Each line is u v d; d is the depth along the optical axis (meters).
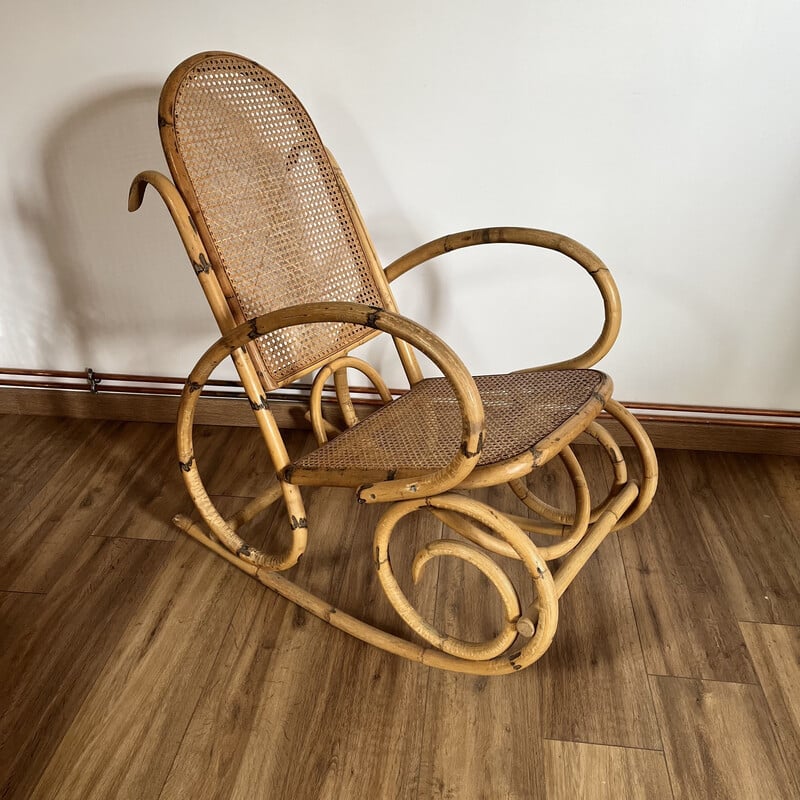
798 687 1.36
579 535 1.47
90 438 2.05
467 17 1.56
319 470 1.33
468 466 1.15
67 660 1.42
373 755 1.26
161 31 1.64
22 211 1.87
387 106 1.67
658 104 1.60
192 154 1.37
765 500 1.80
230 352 1.34
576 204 1.72
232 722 1.31
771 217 1.68
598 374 1.46
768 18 1.49
